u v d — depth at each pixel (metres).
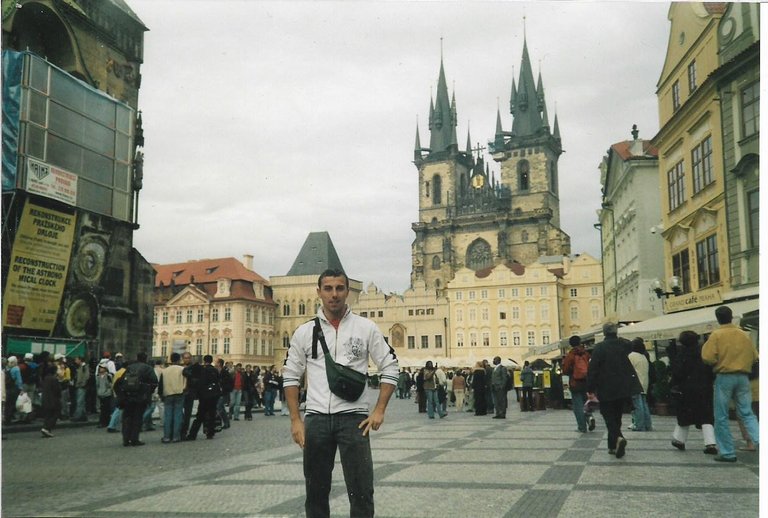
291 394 5.41
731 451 10.36
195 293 106.94
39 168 28.28
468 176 143.88
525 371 28.08
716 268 27.03
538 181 132.88
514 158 134.75
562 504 7.17
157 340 108.50
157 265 114.38
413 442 14.66
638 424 16.31
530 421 21.25
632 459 10.77
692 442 13.30
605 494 7.71
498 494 7.82
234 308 104.69
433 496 7.76
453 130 140.12
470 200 135.62
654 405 22.19
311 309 112.00
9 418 19.72
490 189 134.50
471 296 109.44
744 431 11.84
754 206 24.03
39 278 28.48
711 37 26.94
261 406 35.31
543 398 28.69
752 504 7.08
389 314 113.38
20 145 27.48
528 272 107.06
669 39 31.95
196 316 106.69
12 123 27.33
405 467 10.32
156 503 7.74
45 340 28.77
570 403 28.36
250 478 9.63
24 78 27.77
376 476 9.42
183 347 21.52
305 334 5.45
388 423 22.03
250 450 14.16
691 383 11.67
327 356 5.35
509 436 15.71
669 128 31.55
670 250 32.69
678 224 30.98
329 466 5.33
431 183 139.50
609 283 56.25
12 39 30.00
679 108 29.69
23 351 27.67
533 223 127.00
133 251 34.50
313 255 115.81
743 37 24.55
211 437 17.52
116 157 33.09
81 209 30.66
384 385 5.41
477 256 129.25
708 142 27.53
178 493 8.41
